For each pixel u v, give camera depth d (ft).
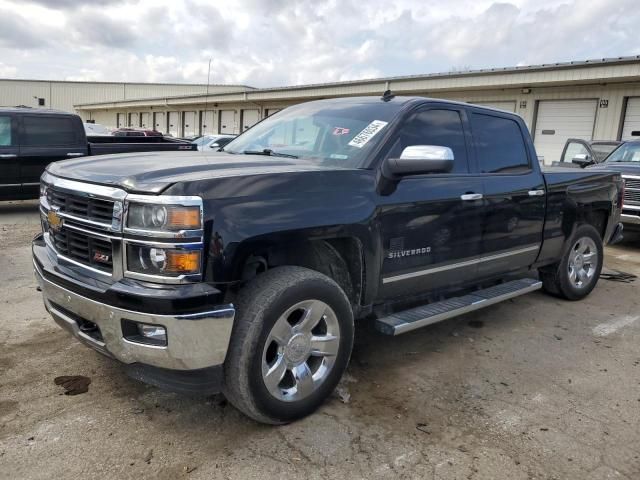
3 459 8.79
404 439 9.84
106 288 8.83
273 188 9.61
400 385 12.01
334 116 13.37
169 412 10.44
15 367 12.07
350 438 9.80
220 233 8.77
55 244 10.53
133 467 8.73
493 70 64.80
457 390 11.85
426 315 12.54
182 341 8.55
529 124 66.18
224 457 9.09
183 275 8.52
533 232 16.02
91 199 9.36
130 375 9.41
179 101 129.59
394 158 11.75
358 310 11.60
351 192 10.74
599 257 19.34
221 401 10.94
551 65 59.47
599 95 60.03
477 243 13.87
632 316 17.40
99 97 217.97
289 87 95.14
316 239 10.05
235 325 9.26
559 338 15.28
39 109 34.55
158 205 8.45
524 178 15.51
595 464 9.29
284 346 9.82
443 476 8.80
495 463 9.21
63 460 8.82
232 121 118.32
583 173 18.28
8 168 33.01
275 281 9.64
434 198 12.40
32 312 15.58
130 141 39.83
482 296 14.43
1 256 22.50
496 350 14.25
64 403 10.62
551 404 11.36
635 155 31.91
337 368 10.73
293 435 9.84
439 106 13.43
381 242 11.33
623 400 11.66
